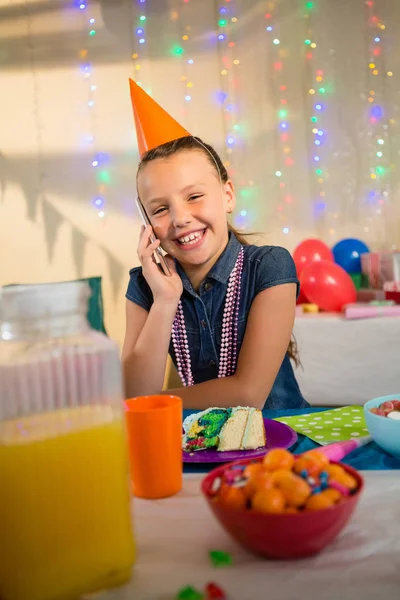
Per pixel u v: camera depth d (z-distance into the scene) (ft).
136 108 3.85
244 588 1.39
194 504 1.90
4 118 9.92
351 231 9.57
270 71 9.49
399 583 1.38
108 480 1.45
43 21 9.75
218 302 4.04
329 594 1.35
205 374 4.16
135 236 9.91
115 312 10.02
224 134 9.64
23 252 10.09
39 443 1.38
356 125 9.43
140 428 1.93
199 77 9.61
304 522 1.41
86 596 1.40
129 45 9.68
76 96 9.83
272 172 9.60
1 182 10.01
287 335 3.84
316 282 7.52
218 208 3.83
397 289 7.40
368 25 9.29
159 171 3.68
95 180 9.91
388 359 6.74
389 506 1.79
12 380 1.38
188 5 9.52
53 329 1.49
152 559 1.55
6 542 1.36
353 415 3.02
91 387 1.46
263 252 4.08
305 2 9.34
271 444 2.53
